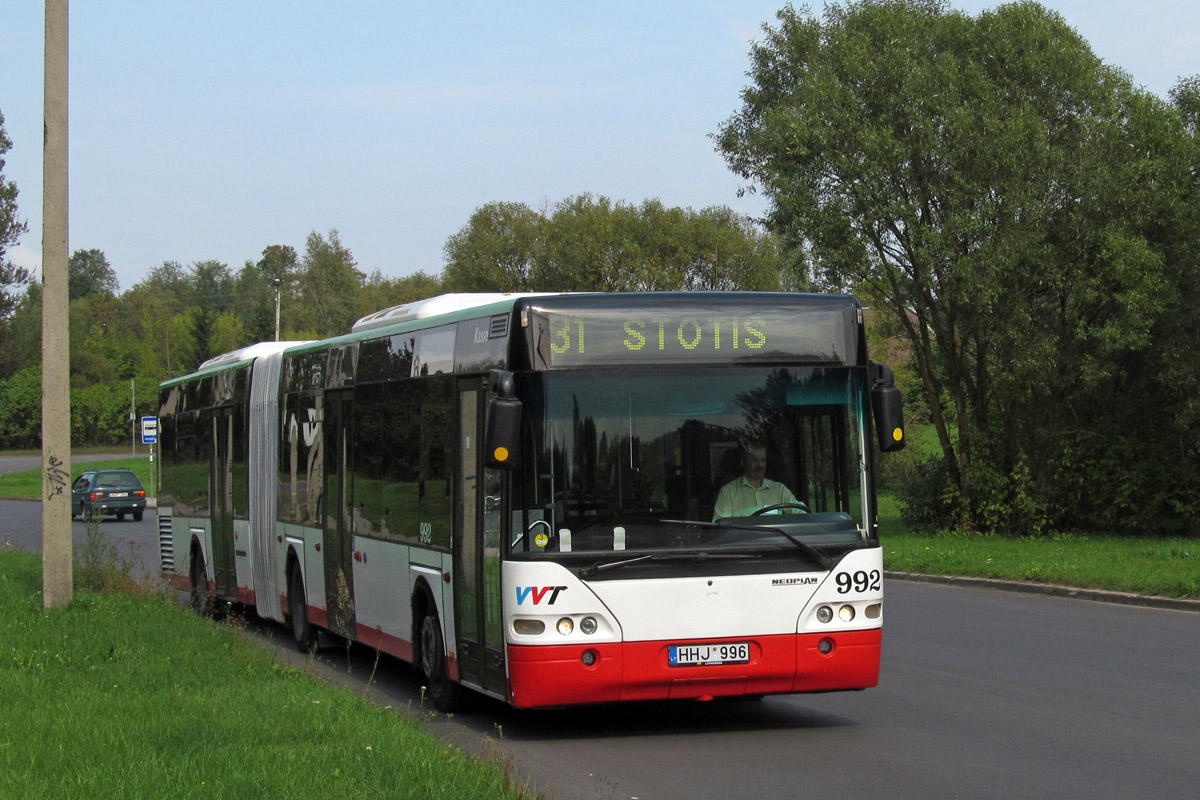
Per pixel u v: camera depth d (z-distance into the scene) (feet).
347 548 43.65
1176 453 99.55
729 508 30.25
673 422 30.30
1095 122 93.61
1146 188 92.99
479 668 32.01
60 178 53.36
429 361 36.27
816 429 30.99
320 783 22.84
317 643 48.55
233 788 22.58
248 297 600.80
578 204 221.05
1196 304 93.66
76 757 25.59
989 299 91.04
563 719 34.19
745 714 34.32
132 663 38.83
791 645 30.12
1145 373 100.32
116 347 428.56
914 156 93.86
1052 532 100.12
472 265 222.07
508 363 30.30
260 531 54.44
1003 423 103.30
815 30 105.91
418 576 36.60
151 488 209.26
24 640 43.83
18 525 146.92
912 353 116.16
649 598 29.55
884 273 97.09
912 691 37.24
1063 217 93.45
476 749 29.94
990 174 92.07
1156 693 36.11
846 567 30.53
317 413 47.16
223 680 35.88
